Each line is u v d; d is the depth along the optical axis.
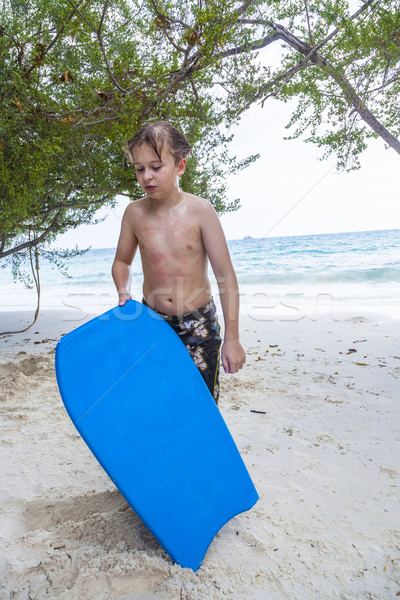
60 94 4.66
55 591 1.49
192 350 1.92
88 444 1.51
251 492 1.89
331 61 4.78
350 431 2.78
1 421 3.13
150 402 1.67
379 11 4.11
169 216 1.81
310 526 1.83
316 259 20.94
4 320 8.12
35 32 4.52
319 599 1.45
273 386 3.72
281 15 4.75
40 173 4.74
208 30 4.04
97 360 1.63
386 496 2.04
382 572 1.56
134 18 4.69
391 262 17.72
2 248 6.41
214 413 1.83
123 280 1.92
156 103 4.73
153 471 1.62
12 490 2.20
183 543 1.61
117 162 5.55
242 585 1.52
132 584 1.50
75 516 1.95
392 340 5.20
